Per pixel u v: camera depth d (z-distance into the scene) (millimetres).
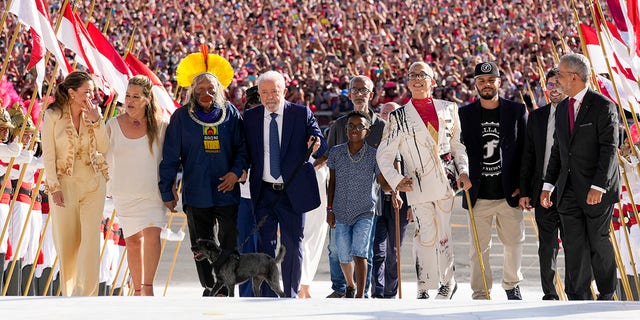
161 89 32531
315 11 101812
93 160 24844
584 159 25125
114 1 99312
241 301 19688
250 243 27984
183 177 25812
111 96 30562
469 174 27594
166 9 101188
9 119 28078
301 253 26438
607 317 17797
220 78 27516
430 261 27109
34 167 28891
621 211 27062
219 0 103312
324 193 31297
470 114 27594
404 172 27688
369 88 29656
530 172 26969
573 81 25188
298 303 19312
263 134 26250
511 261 28078
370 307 18938
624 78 27828
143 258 26203
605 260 25281
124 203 25734
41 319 17203
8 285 29391
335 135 30047
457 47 92562
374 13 102062
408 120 26781
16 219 30188
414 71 26797
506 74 82625
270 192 26328
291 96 78188
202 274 26312
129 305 19031
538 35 94062
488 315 18031
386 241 31188
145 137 25688
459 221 58938
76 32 29172
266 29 98438
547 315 18000
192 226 25828
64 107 24766
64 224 24906
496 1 103000
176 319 17234
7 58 27047
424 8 104375
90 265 24844
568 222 25469
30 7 26672
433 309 18656
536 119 26766
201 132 25453
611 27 30375
